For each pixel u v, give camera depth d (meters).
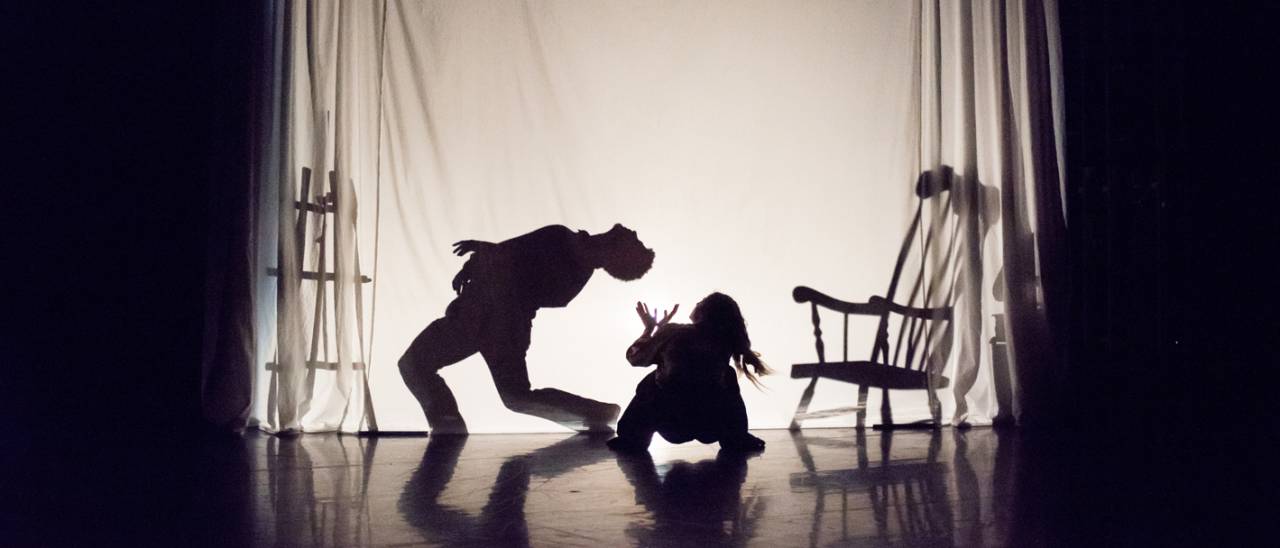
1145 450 3.62
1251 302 4.93
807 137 4.81
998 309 4.82
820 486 2.75
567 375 4.58
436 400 4.34
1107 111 4.97
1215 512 2.34
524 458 3.44
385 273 4.46
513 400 4.38
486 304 4.41
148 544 1.98
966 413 4.68
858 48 4.85
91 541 2.00
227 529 2.13
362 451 3.66
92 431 4.27
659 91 4.75
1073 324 4.91
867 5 4.87
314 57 4.45
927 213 4.78
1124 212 4.96
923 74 4.85
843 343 4.72
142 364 4.58
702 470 3.11
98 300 4.59
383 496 2.58
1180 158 4.96
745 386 4.66
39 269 4.57
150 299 4.61
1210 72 4.99
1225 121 4.98
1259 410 4.86
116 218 4.61
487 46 4.62
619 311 4.63
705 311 3.79
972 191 4.75
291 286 4.38
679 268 4.70
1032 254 4.80
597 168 4.67
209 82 4.63
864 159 4.82
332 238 4.42
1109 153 4.95
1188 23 5.00
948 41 4.89
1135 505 2.43
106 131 4.63
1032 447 3.75
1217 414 4.83
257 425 4.48
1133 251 4.95
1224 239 4.95
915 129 4.80
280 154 4.46
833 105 4.83
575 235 4.52
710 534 2.06
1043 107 4.87
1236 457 3.39
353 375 4.41
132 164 4.63
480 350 4.39
